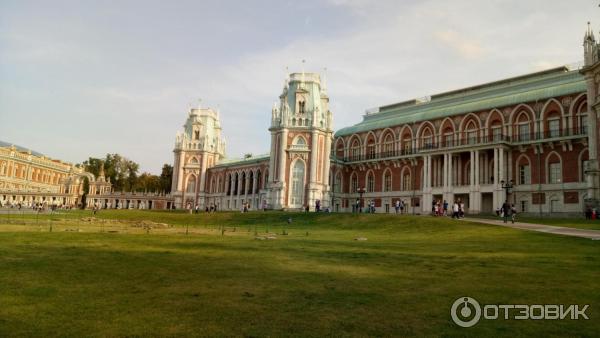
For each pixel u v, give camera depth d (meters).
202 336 7.14
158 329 7.42
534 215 52.25
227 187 92.00
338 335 7.29
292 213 49.72
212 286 10.48
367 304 9.09
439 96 72.88
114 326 7.52
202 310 8.53
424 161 63.75
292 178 67.25
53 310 8.34
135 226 34.81
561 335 7.45
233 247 18.27
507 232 26.83
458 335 7.38
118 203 98.94
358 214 43.56
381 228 35.50
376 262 14.53
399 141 72.06
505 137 56.97
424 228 32.56
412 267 13.54
